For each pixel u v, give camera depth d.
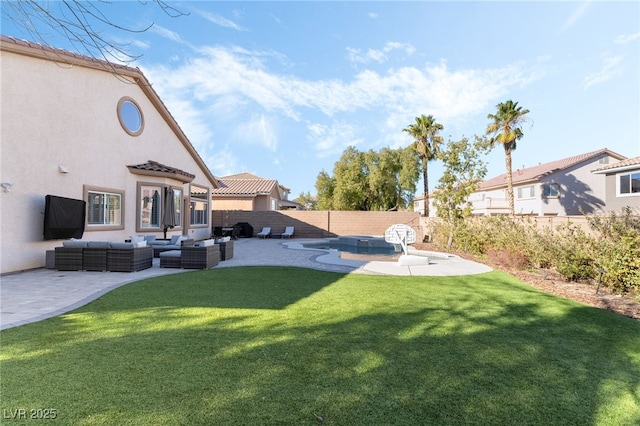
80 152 11.53
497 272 10.44
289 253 14.77
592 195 29.83
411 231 12.18
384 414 2.77
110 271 9.48
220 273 9.38
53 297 6.56
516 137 25.89
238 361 3.69
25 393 2.97
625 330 5.11
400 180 35.47
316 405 2.87
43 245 10.22
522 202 32.44
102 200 12.60
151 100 15.50
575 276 9.20
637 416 2.88
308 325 4.97
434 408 2.88
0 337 4.35
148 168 14.34
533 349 4.27
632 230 7.79
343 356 3.89
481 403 2.99
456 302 6.59
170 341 4.25
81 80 11.57
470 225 16.48
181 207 17.20
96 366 3.52
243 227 24.75
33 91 9.96
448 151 17.39
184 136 18.05
